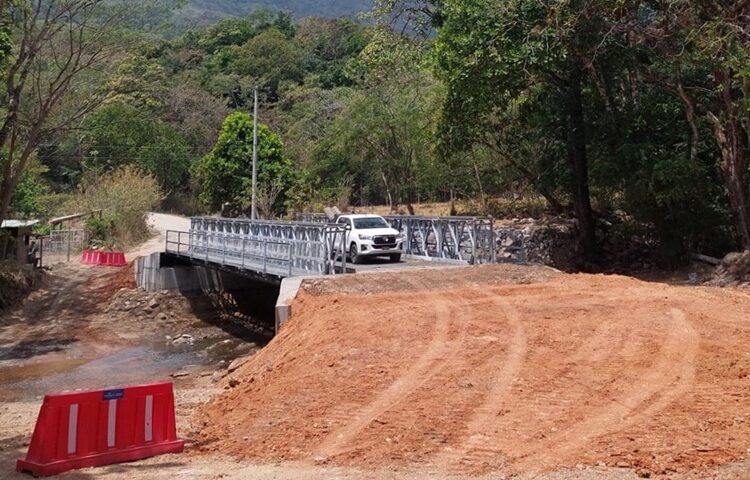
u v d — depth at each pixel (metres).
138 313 30.47
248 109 89.25
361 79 50.59
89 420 8.69
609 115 30.28
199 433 10.48
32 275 33.03
